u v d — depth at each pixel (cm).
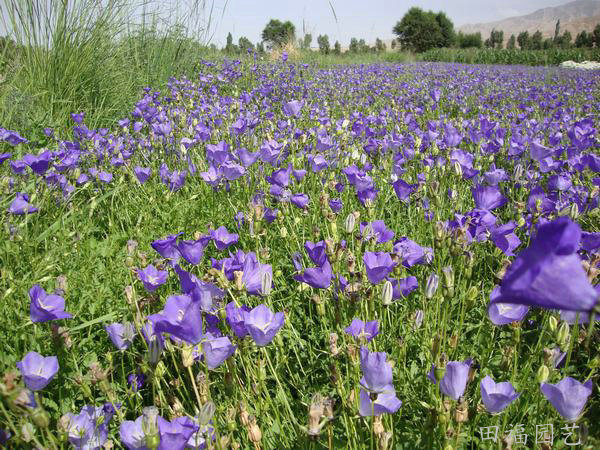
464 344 74
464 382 48
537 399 58
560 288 26
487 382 49
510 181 127
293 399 66
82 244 96
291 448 58
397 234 108
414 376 68
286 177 100
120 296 82
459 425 49
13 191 103
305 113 205
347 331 58
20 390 41
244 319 52
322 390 67
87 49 198
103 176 119
